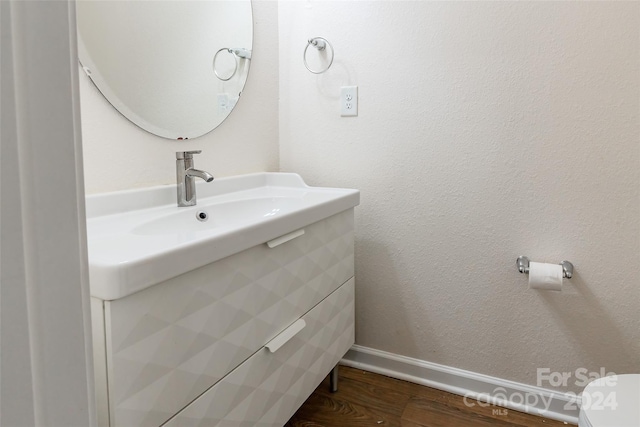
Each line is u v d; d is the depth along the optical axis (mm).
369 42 1655
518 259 1493
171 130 1395
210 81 1527
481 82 1497
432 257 1658
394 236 1713
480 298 1598
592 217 1405
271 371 1138
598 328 1441
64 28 327
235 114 1645
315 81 1780
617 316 1413
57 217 329
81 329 353
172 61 1384
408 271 1707
